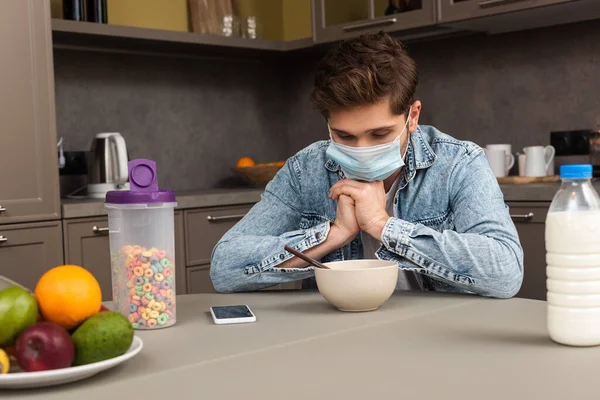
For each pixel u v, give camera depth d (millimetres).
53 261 2738
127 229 1193
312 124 4027
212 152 3816
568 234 983
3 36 2658
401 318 1203
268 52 3777
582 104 3121
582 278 979
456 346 1013
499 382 844
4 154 2646
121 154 3088
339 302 1257
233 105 3904
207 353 1021
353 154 1477
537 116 3256
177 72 3684
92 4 3105
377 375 887
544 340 1034
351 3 3359
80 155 3297
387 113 1428
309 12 3977
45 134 2740
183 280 3053
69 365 893
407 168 1624
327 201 1731
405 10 3180
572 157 3160
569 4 2740
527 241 2699
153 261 1191
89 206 2809
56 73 3289
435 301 1352
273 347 1040
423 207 1626
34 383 863
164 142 3637
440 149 1626
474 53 3430
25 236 2678
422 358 956
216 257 1552
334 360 959
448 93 3531
